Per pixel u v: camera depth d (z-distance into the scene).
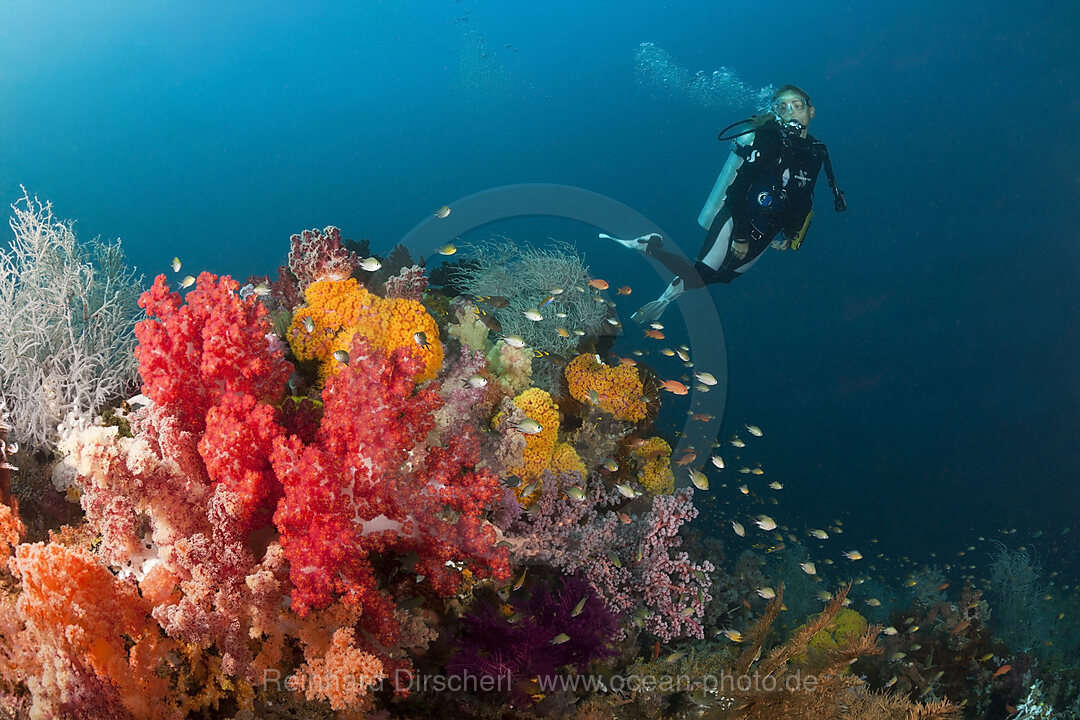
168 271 26.88
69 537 2.94
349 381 2.61
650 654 3.95
